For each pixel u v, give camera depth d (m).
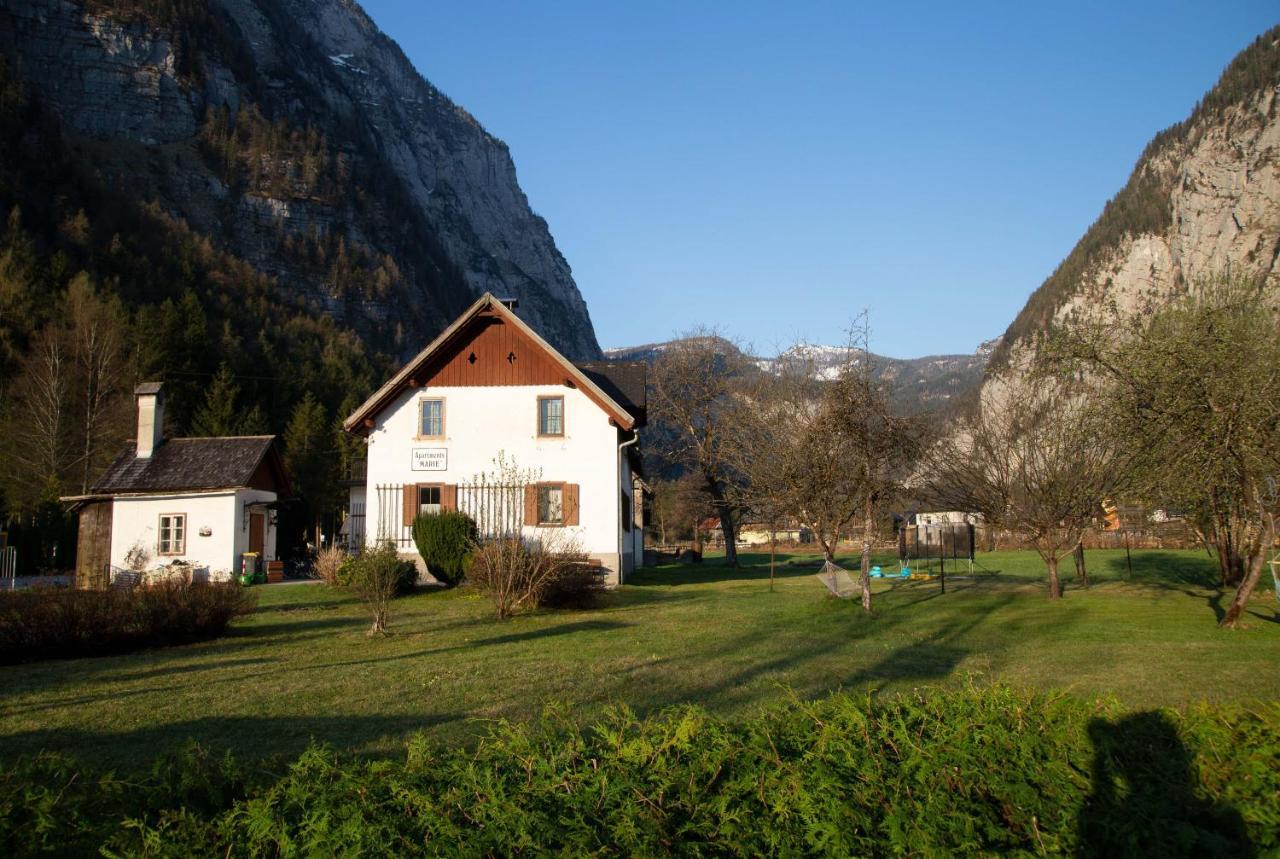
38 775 4.79
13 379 53.47
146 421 31.61
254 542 32.94
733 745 4.64
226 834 3.89
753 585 28.41
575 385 28.64
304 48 199.38
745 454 23.20
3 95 98.81
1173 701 9.33
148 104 140.38
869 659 12.45
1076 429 20.67
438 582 26.77
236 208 140.00
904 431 19.06
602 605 20.36
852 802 4.20
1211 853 4.25
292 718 8.91
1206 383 15.05
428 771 4.35
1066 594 23.25
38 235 83.19
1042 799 4.43
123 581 26.78
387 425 28.88
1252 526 17.75
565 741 4.84
